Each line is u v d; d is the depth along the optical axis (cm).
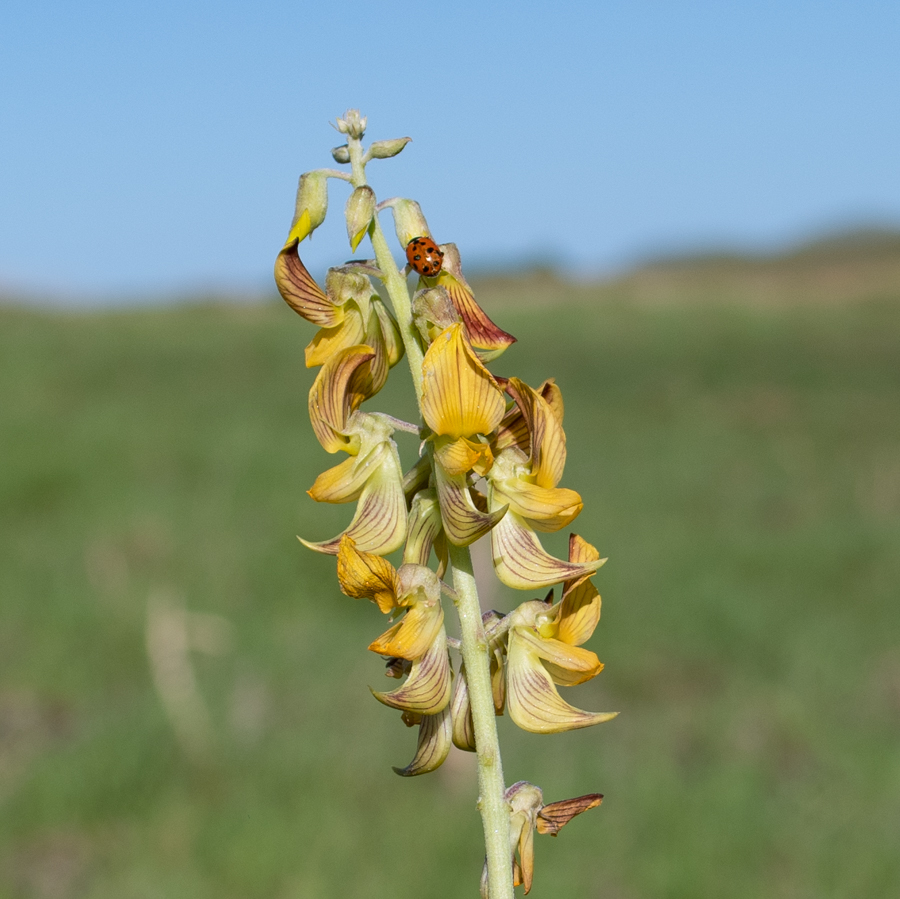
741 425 2509
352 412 244
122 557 1399
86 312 5325
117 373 3469
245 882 742
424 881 750
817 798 845
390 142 234
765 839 787
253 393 3047
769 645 1146
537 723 237
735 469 2012
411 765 245
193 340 4316
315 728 948
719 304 5466
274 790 852
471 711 238
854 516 1655
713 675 1098
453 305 231
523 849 236
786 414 2633
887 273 7719
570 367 3619
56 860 787
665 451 2183
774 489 1858
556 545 1468
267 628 1177
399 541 242
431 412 223
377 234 235
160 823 812
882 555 1427
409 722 256
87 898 736
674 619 1195
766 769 905
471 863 779
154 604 1195
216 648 1111
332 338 238
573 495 235
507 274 6912
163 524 1548
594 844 784
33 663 1086
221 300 5672
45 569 1360
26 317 4888
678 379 3262
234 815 814
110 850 792
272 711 995
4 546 1471
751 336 4384
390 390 2661
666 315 5041
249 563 1368
